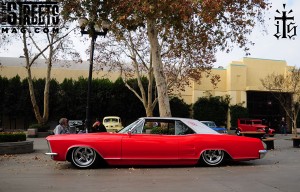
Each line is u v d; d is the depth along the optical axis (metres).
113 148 9.13
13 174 8.23
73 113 37.88
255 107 42.47
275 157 12.41
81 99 37.81
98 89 38.25
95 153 9.19
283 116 43.34
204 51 21.84
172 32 18.53
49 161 10.88
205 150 9.47
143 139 9.23
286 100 38.91
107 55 29.03
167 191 6.28
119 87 38.72
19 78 37.19
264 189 6.48
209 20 13.16
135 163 9.27
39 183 7.02
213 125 29.06
